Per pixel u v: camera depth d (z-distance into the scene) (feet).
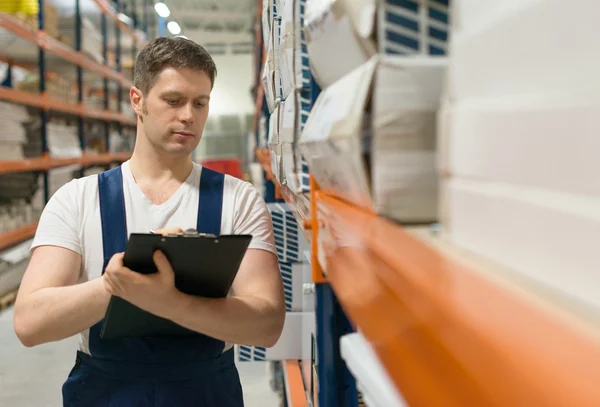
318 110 2.18
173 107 4.49
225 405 4.66
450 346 0.82
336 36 1.72
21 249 14.76
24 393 9.42
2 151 13.00
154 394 4.39
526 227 0.84
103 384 4.42
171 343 4.38
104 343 4.38
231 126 45.44
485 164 0.96
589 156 0.70
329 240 2.06
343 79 1.84
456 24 1.13
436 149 1.30
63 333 3.92
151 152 4.68
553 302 0.77
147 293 3.39
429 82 1.29
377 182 1.31
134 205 4.57
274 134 4.70
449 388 0.82
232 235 3.26
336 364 2.88
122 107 25.67
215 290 3.72
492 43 0.95
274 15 4.77
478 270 0.94
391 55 1.31
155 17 39.88
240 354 6.88
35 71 18.22
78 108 18.66
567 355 0.63
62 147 17.49
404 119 1.29
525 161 0.83
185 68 4.46
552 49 0.78
